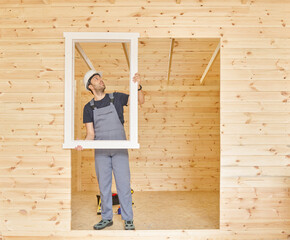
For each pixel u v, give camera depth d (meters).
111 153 3.35
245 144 3.21
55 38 3.23
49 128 3.20
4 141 3.21
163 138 5.88
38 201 3.18
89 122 3.49
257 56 3.25
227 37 3.25
